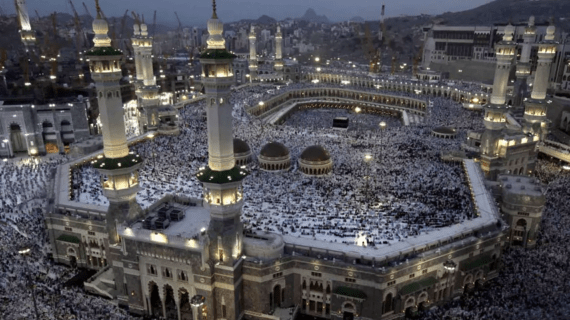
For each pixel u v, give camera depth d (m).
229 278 55.56
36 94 149.75
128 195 60.94
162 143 114.00
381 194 80.81
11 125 120.88
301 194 82.00
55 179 84.19
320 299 59.12
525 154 103.12
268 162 97.56
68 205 71.44
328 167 94.50
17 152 125.25
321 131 133.62
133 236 56.91
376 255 56.25
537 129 114.00
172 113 128.12
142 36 119.75
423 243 59.34
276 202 77.62
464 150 105.44
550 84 175.50
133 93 193.50
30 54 194.88
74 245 69.12
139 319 59.22
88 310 58.62
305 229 66.38
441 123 138.25
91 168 92.94
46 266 68.69
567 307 54.59
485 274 63.75
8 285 61.12
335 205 76.12
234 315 57.12
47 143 125.81
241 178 54.81
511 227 75.19
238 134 123.69
